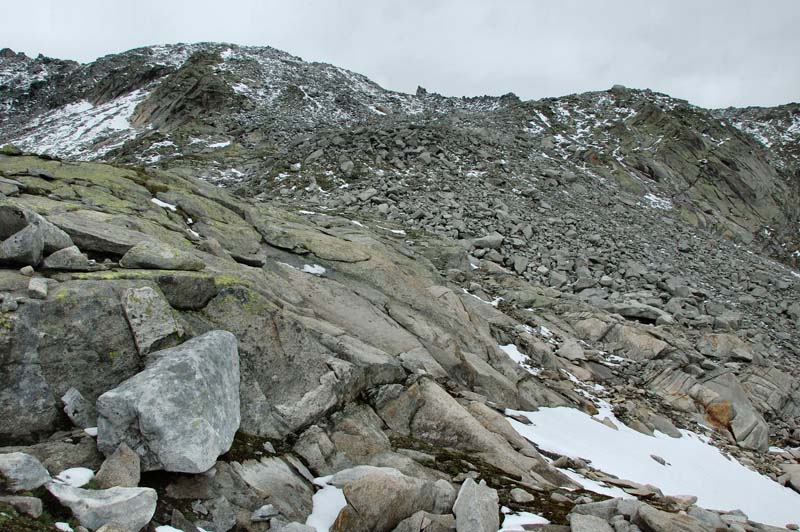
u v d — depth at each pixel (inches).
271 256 636.1
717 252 1705.2
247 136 2603.3
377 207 1341.0
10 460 218.2
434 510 309.7
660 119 3036.4
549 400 652.7
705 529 328.5
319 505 298.2
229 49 4286.4
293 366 378.0
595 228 1504.7
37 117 4291.3
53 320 286.2
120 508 220.4
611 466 525.0
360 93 3912.4
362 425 387.9
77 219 410.9
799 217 2728.8
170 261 379.6
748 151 3053.6
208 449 266.2
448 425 430.6
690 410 775.1
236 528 258.1
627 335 904.3
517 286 1058.1
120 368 297.0
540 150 2252.7
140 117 3484.3
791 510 557.0
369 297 628.4
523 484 381.1
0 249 314.8
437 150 1785.2
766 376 930.1
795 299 1461.6
